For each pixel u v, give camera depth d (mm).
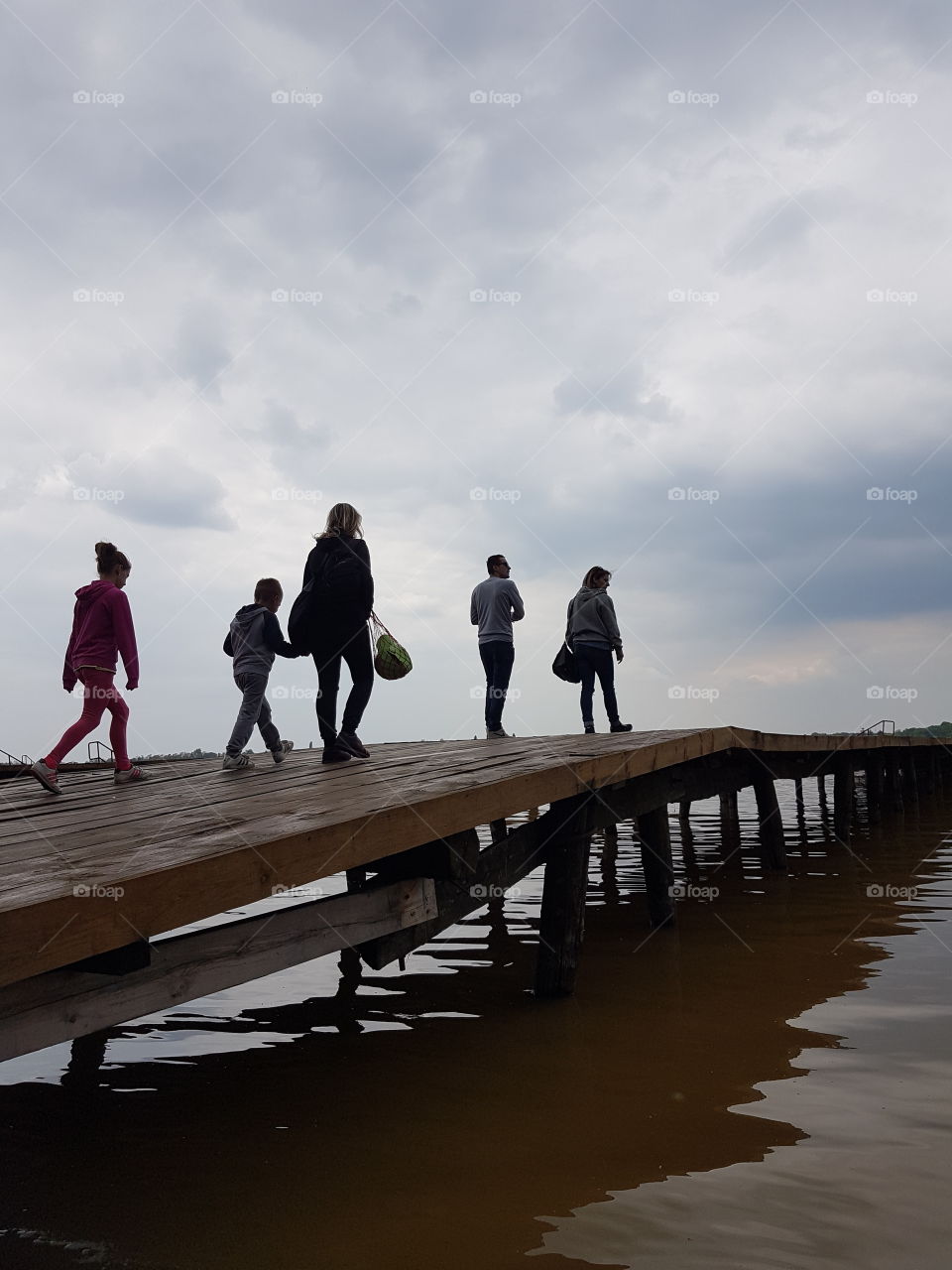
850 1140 3180
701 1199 2791
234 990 5598
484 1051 4406
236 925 3639
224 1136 3459
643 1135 3307
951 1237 2527
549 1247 2545
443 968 6117
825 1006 4863
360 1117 3613
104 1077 4148
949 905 7602
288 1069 4219
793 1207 2717
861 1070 3887
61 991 2977
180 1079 4105
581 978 5777
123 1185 3053
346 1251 2574
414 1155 3230
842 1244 2504
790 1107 3498
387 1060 4324
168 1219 2795
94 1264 2537
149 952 3062
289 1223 2756
